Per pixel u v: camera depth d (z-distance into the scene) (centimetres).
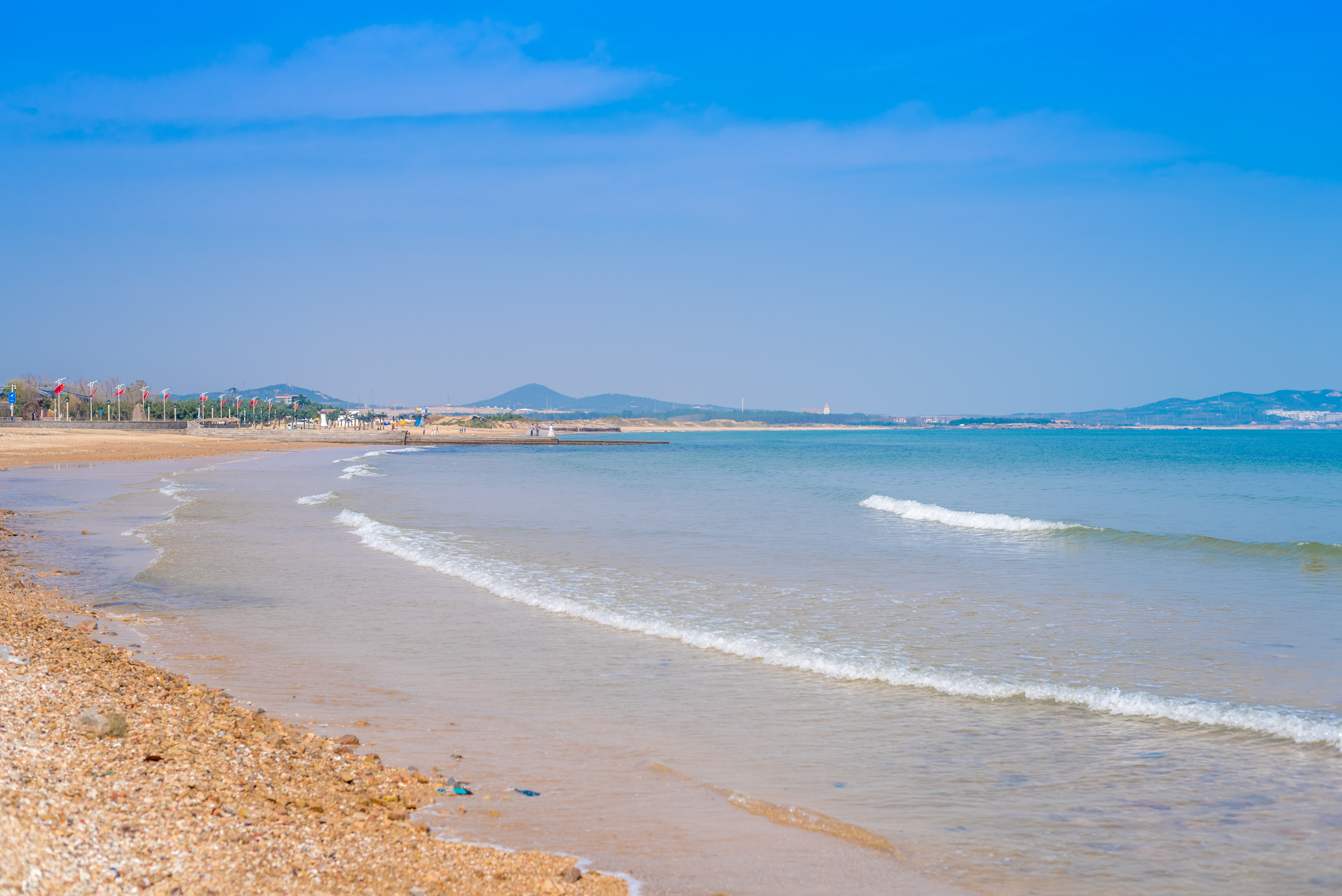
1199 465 9225
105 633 1438
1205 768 894
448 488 5194
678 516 3544
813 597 1825
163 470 6550
